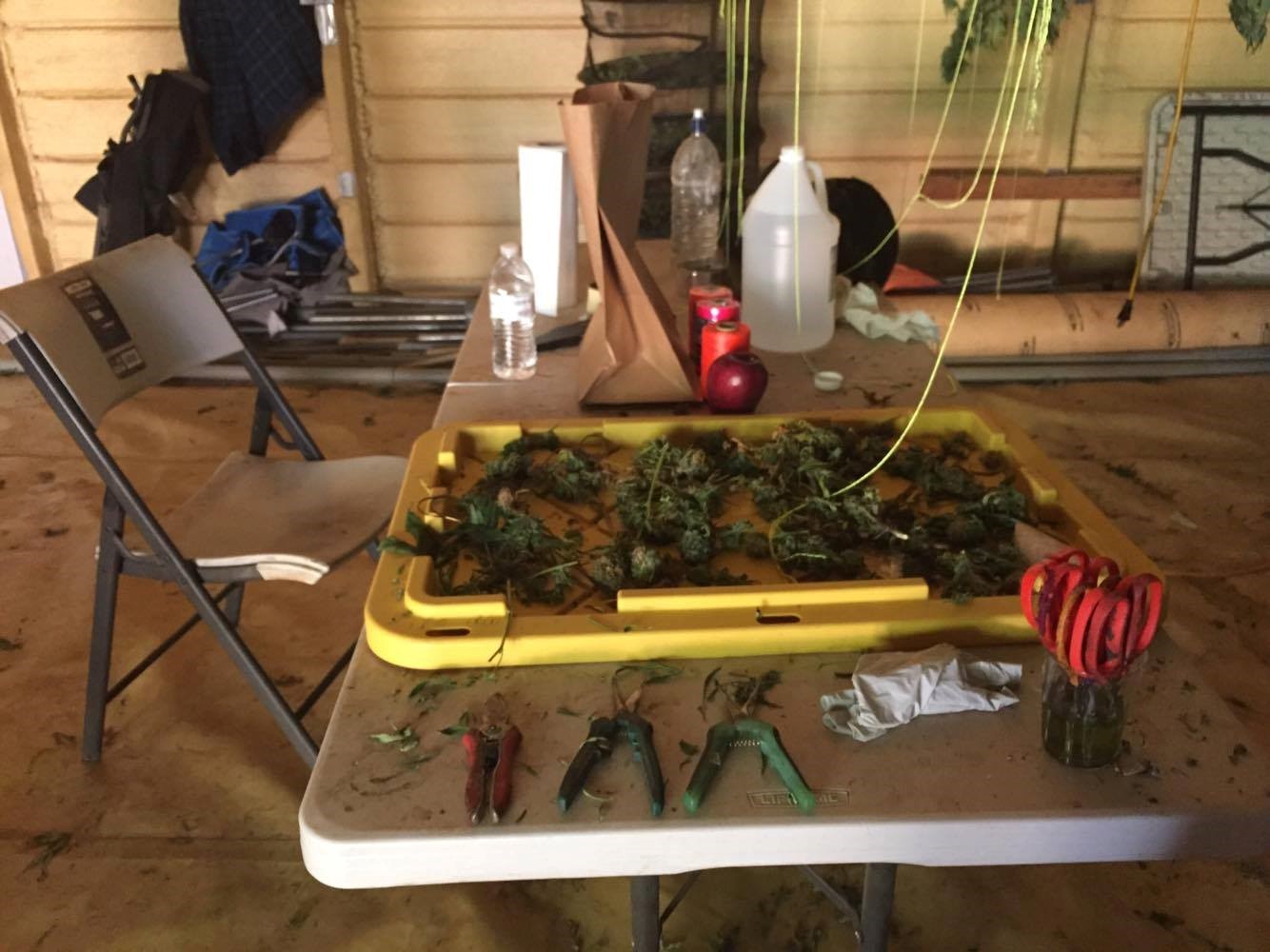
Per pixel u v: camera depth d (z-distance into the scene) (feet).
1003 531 3.85
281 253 11.96
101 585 5.53
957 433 4.64
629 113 4.90
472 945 4.95
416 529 3.66
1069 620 2.66
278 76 11.15
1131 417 10.36
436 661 3.21
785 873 5.27
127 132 11.40
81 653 7.06
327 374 11.18
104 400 5.20
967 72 11.29
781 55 11.27
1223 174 11.57
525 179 6.27
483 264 12.48
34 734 6.31
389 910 5.14
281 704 5.24
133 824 5.67
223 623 5.21
